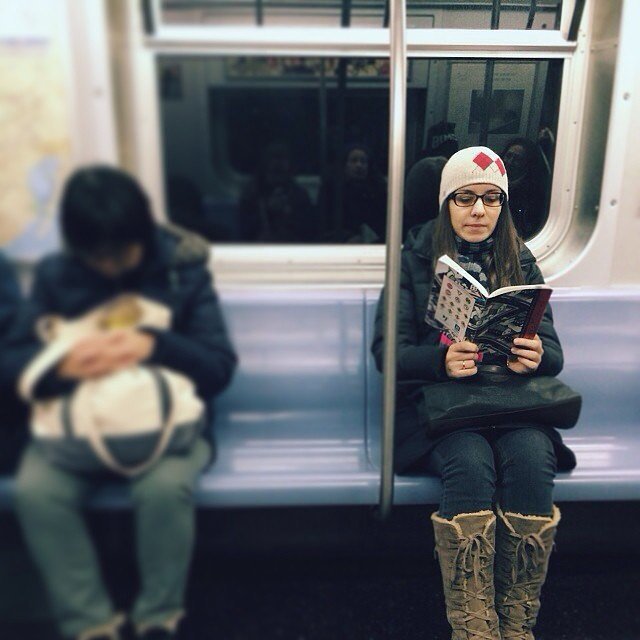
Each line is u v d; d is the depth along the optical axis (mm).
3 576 1463
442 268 1628
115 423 1389
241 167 1986
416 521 1843
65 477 1422
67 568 1435
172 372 1501
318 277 2025
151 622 1490
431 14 2014
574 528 1919
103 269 1447
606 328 2049
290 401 1890
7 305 1427
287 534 1824
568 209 2172
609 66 2002
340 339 1910
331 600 1854
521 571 1616
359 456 1792
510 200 2184
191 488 1492
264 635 1707
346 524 1831
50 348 1396
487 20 2033
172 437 1449
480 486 1572
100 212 1365
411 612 1825
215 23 1850
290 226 2057
